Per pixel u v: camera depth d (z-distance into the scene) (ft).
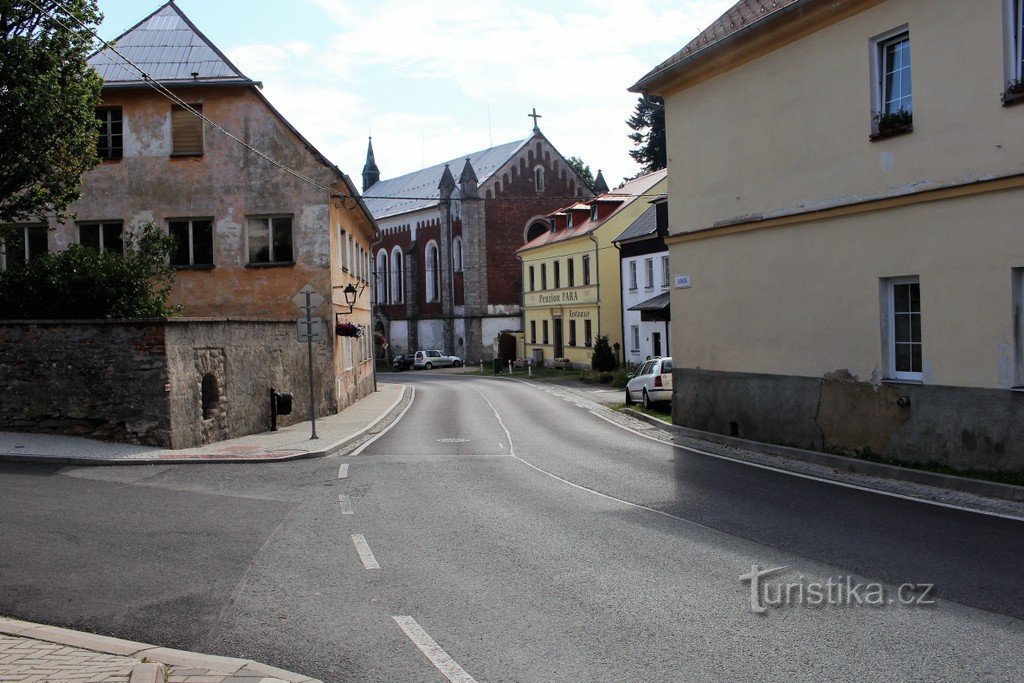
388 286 270.46
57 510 34.14
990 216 39.19
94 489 39.42
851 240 47.44
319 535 30.12
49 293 60.90
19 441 51.65
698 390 62.23
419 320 254.68
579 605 21.63
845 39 47.57
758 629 19.49
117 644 18.49
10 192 61.11
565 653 18.21
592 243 170.50
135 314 62.95
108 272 62.39
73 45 59.36
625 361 157.48
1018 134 37.96
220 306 87.97
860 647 18.13
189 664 17.43
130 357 52.90
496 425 75.97
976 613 20.21
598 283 168.04
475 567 25.55
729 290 58.13
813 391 50.42
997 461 38.88
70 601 22.24
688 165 62.28
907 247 43.73
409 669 17.46
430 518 33.09
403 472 46.19
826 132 49.08
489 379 172.14
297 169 88.28
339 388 92.63
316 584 23.88
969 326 40.22
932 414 42.19
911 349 44.50
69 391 53.67
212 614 21.24
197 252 88.53
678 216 63.57
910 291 44.52
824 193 49.24
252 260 88.58
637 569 25.02
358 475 45.06
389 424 78.69
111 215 87.40
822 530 29.71
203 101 87.86
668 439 61.11
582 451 55.11
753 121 55.16
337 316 93.91
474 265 226.99
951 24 40.98
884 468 42.32
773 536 29.04
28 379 54.08
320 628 20.12
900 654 17.66
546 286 195.52
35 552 27.32
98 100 63.26
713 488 39.32
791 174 51.88
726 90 57.62
